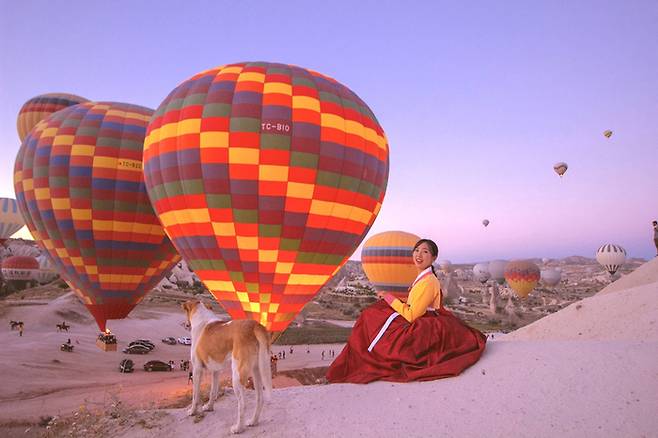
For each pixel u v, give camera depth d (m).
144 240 23.70
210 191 16.00
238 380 4.46
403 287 45.78
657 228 17.02
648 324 6.78
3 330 50.56
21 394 26.62
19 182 24.00
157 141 17.12
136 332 56.53
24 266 77.06
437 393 4.63
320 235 16.78
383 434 3.99
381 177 18.56
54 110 38.59
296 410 4.70
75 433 5.13
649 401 3.95
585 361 4.74
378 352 5.30
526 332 8.41
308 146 16.16
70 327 54.50
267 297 16.80
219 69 17.88
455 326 5.29
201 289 94.94
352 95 18.53
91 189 22.66
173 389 27.70
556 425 3.81
